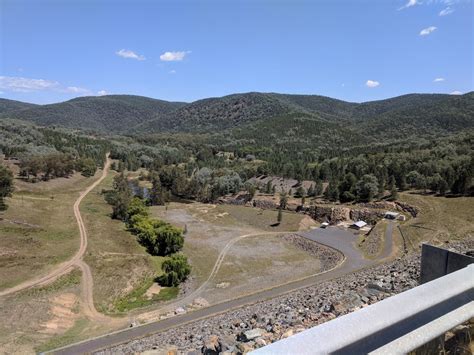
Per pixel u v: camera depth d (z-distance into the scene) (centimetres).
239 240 8312
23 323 4106
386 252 6669
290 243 8181
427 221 7575
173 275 5681
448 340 461
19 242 6322
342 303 1597
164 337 3247
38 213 8494
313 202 10788
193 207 11575
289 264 6712
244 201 12075
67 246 6562
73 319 4422
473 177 8594
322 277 5600
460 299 479
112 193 11375
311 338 335
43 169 12612
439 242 6525
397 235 7250
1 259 5528
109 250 6638
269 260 6938
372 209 9350
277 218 9931
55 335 3966
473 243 4125
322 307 1717
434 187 9356
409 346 385
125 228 8275
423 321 428
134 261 6269
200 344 1512
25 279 5109
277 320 1712
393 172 10944
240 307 4297
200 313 4325
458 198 8444
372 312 386
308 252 7525
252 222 10031
